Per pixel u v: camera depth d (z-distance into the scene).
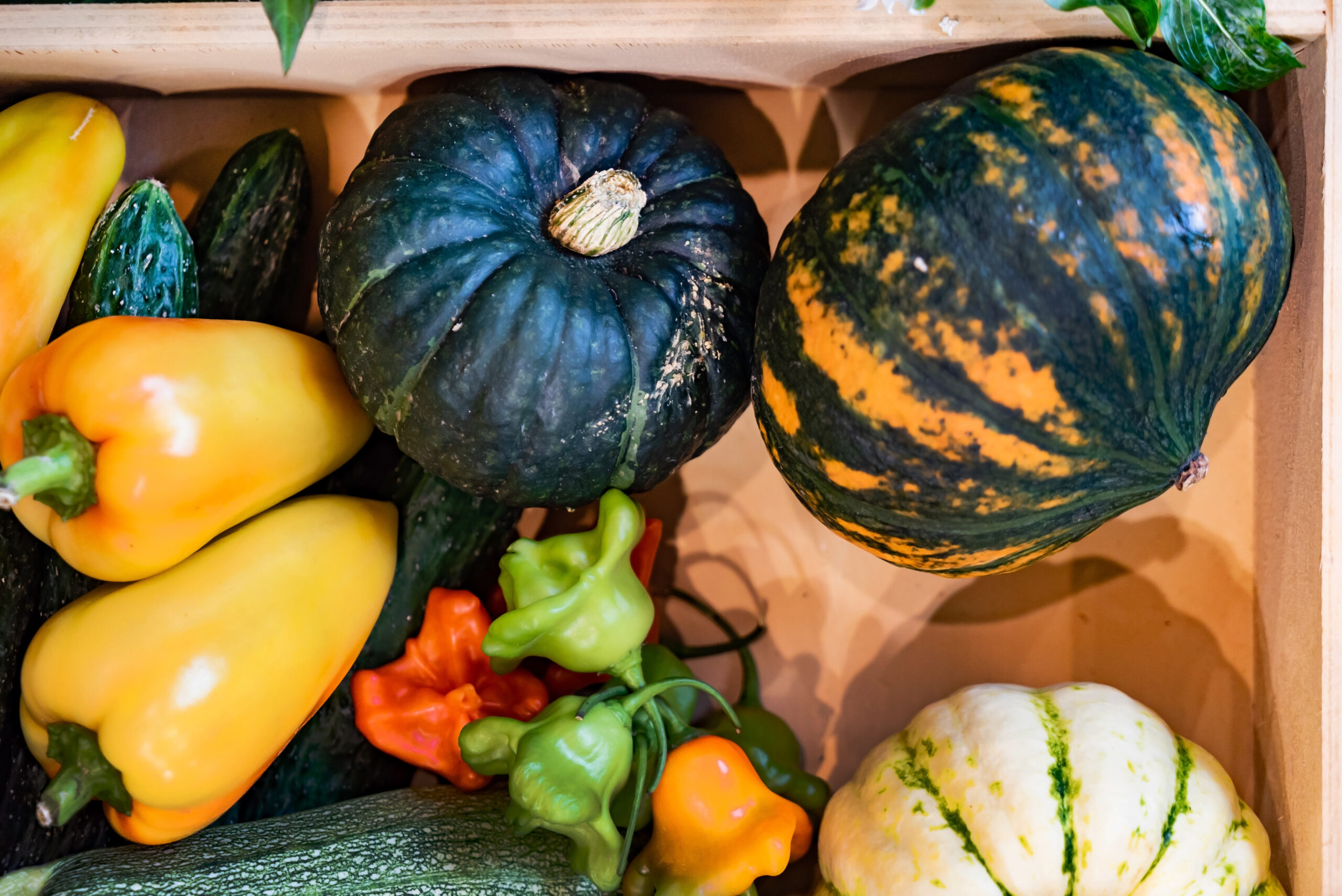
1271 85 0.69
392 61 0.70
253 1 0.69
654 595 0.77
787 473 0.67
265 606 0.67
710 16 0.68
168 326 0.67
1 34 0.69
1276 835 0.71
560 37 0.68
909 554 0.66
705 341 0.68
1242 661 0.74
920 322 0.62
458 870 0.68
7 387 0.66
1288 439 0.70
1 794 0.71
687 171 0.70
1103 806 0.66
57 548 0.67
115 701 0.65
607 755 0.67
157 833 0.67
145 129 0.76
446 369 0.66
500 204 0.68
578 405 0.66
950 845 0.67
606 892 0.69
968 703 0.70
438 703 0.72
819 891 0.71
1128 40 0.67
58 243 0.70
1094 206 0.61
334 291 0.67
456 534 0.73
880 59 0.70
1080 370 0.61
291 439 0.68
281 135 0.73
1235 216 0.62
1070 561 0.75
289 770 0.72
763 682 0.77
